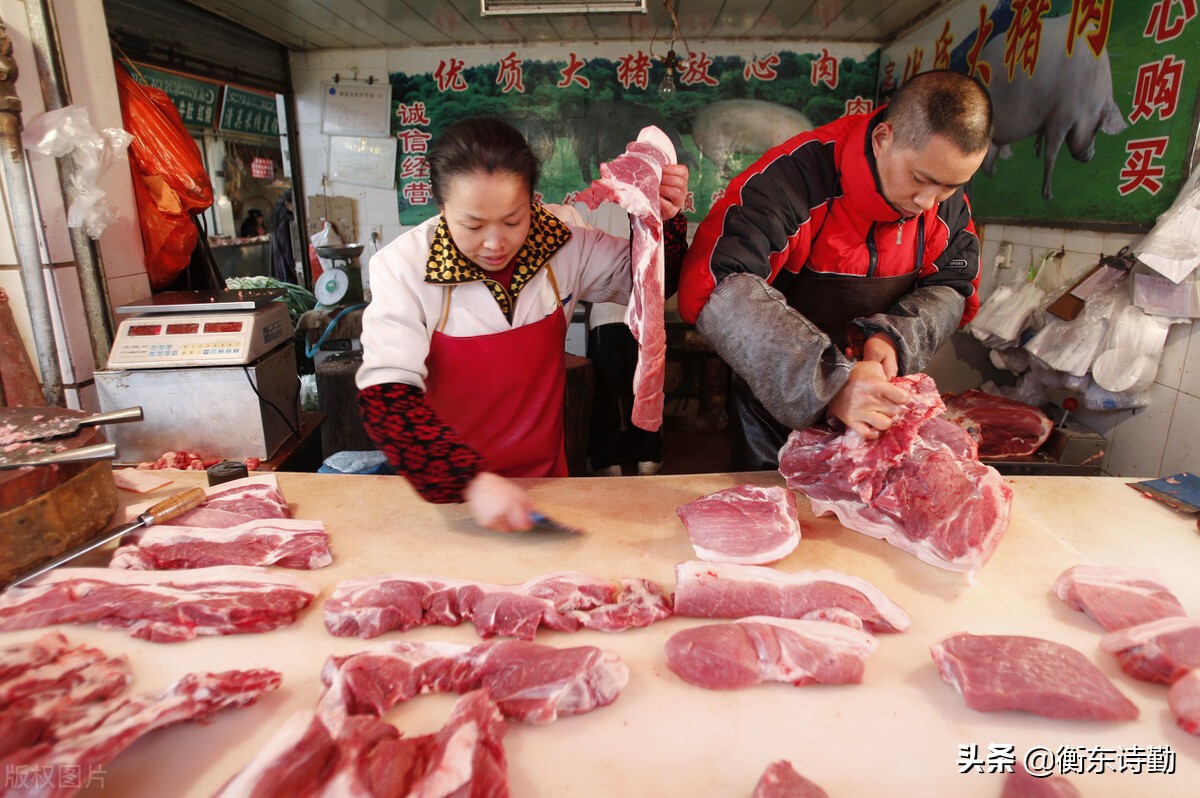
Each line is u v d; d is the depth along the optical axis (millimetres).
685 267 1900
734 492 1760
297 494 1924
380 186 6184
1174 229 2426
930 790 1015
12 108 2133
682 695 1188
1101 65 3023
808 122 5910
